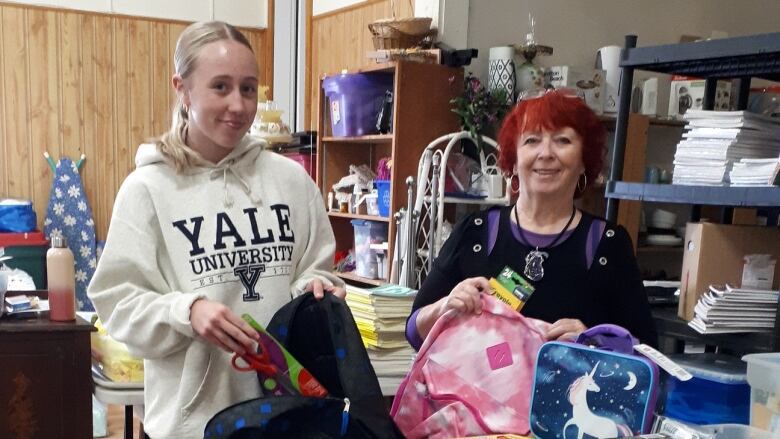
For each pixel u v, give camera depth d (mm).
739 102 2279
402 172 3113
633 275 1408
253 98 1293
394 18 3531
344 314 1204
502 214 1498
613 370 1104
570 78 3125
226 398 1308
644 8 3775
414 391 1333
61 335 1934
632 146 3348
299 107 4883
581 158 1442
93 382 1945
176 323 1186
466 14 3305
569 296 1384
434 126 3180
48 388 1933
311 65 4801
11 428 1909
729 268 1823
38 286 4191
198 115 1264
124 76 4637
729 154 1760
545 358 1171
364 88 3373
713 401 1574
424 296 1510
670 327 1856
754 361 1299
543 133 1408
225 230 1309
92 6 4496
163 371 1318
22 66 4352
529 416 1179
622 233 1426
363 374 1135
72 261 1997
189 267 1279
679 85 3359
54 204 4438
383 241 3359
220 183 1337
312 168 3869
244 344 1159
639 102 3459
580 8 3580
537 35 3479
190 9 4781
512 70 3135
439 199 2752
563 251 1407
